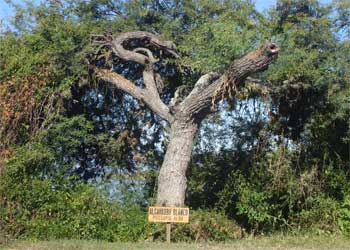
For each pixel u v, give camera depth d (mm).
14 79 14648
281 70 15203
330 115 16125
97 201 14172
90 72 16234
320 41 15758
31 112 14797
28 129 14680
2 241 12508
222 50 14164
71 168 15945
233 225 15016
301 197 16047
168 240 13273
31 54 15273
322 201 15945
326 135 16516
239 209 15594
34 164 14289
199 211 14766
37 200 13773
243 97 16078
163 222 13500
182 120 14758
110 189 15500
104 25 16734
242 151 16812
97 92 16844
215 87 14258
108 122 17688
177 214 13352
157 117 17891
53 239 13227
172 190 14555
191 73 16891
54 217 13766
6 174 13641
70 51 15609
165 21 17344
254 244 13555
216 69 14547
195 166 16812
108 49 16266
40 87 15016
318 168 16375
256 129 16781
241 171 16234
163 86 16938
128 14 17344
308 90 16141
